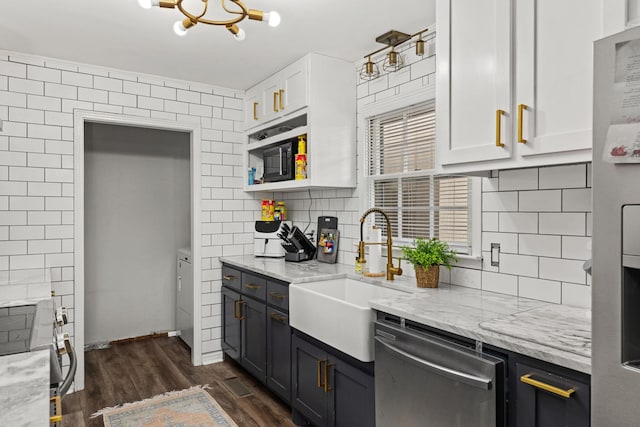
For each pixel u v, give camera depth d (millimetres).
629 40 973
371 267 2691
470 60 1791
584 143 1400
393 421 1785
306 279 2666
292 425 2604
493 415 1393
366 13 2375
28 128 2996
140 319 4402
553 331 1466
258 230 3752
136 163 4398
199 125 3670
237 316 3379
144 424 2613
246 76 3480
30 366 1077
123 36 2691
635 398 964
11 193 2943
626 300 988
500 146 1653
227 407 2842
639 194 949
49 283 2422
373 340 1989
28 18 2434
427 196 2660
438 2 1940
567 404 1235
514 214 2082
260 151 3828
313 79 2949
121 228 4316
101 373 3447
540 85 1535
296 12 2359
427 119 2643
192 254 3689
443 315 1718
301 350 2510
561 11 1473
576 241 1835
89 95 3205
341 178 3082
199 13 2365
